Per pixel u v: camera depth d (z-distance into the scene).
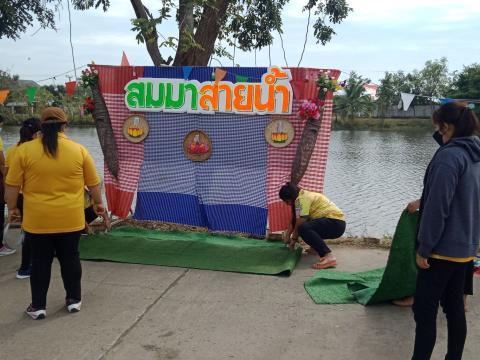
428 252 2.72
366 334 3.55
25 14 9.38
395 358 3.23
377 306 4.02
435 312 2.84
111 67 6.20
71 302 3.97
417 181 20.62
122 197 6.41
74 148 3.84
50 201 3.73
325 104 5.54
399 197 17.03
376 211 14.67
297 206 5.05
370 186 19.47
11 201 3.83
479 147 2.78
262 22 9.52
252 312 3.94
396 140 47.19
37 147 3.73
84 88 6.39
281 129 5.68
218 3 7.68
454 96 46.53
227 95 5.83
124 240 5.82
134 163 6.35
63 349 3.38
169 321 3.79
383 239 5.93
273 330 3.63
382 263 5.11
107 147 6.30
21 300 4.23
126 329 3.67
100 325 3.74
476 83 45.69
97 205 4.11
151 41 7.18
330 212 5.10
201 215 6.19
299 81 5.58
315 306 4.04
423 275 2.86
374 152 34.59
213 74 5.86
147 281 4.64
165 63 7.57
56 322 3.79
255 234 5.99
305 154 5.49
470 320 3.72
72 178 3.81
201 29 7.69
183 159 6.17
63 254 3.92
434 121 2.89
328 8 9.64
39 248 3.81
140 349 3.38
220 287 4.48
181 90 6.00
